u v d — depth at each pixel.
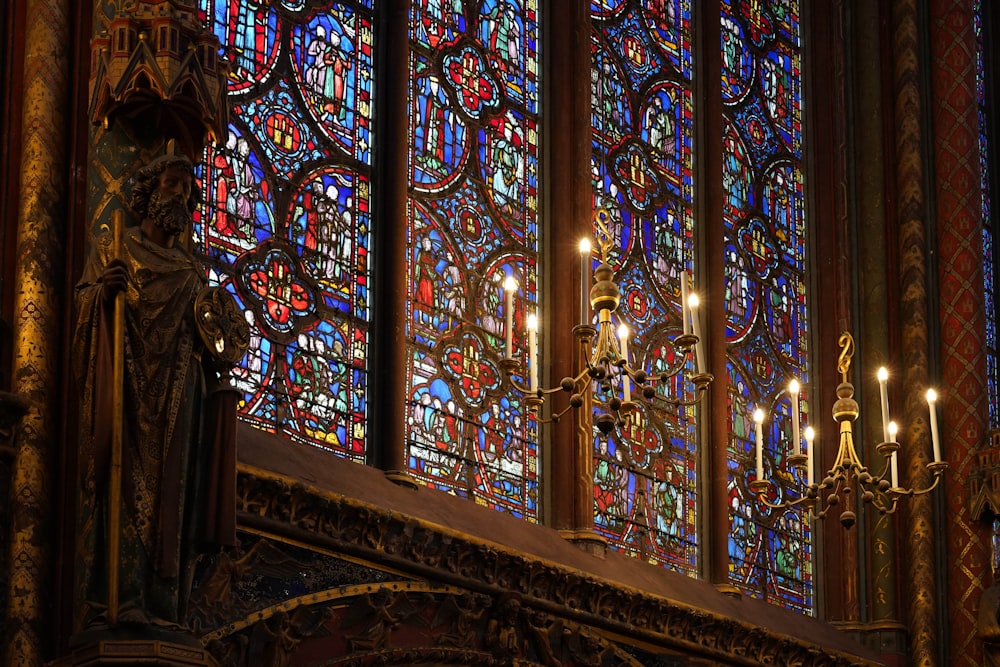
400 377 15.98
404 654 14.61
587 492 17.17
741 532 19.14
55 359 12.65
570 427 17.27
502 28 18.30
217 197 15.21
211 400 12.48
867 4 21.88
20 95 13.13
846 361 15.95
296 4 16.41
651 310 18.75
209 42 13.09
